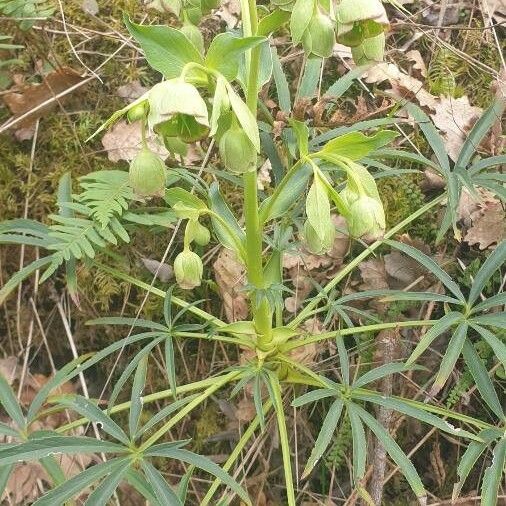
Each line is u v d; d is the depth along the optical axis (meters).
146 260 0.41
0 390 0.31
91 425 0.41
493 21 0.44
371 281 0.40
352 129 0.35
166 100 0.22
